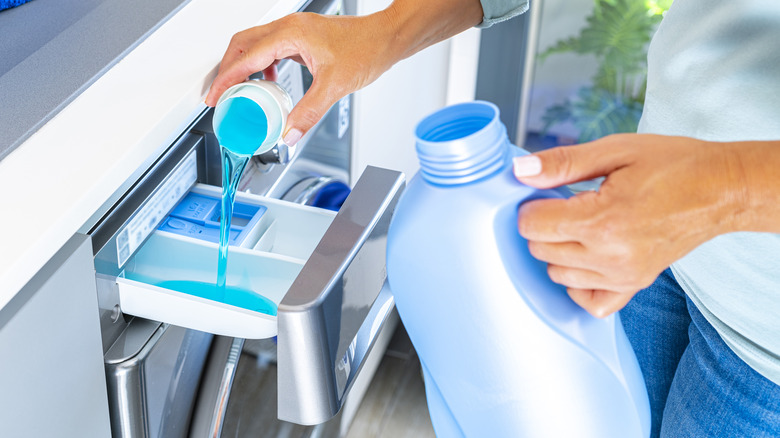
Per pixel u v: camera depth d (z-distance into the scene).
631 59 1.93
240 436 0.90
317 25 0.72
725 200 0.51
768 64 0.66
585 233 0.52
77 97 0.64
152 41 0.73
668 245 0.52
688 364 0.86
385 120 1.42
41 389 0.58
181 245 0.74
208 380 0.81
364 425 1.36
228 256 0.73
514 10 0.88
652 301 0.94
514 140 2.07
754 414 0.78
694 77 0.72
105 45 0.71
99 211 0.65
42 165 0.57
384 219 0.73
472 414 0.68
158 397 0.73
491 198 0.56
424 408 1.41
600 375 0.63
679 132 0.75
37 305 0.55
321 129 1.07
